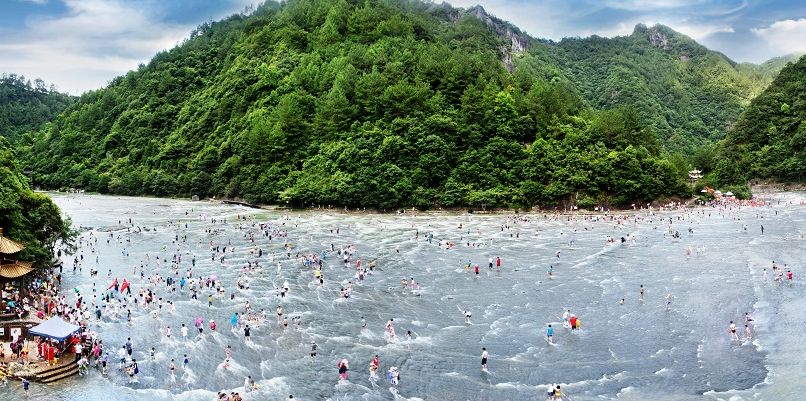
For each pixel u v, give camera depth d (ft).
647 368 177.58
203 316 228.02
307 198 574.56
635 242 381.60
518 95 640.58
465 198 553.64
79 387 163.53
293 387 167.63
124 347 193.06
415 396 161.68
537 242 383.45
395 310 236.84
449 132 593.01
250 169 644.27
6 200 246.88
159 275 292.61
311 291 263.90
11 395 155.43
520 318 225.56
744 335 202.80
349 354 191.42
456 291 263.90
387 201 553.23
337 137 625.82
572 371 176.55
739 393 158.61
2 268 203.41
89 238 396.16
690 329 210.18
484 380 171.32
